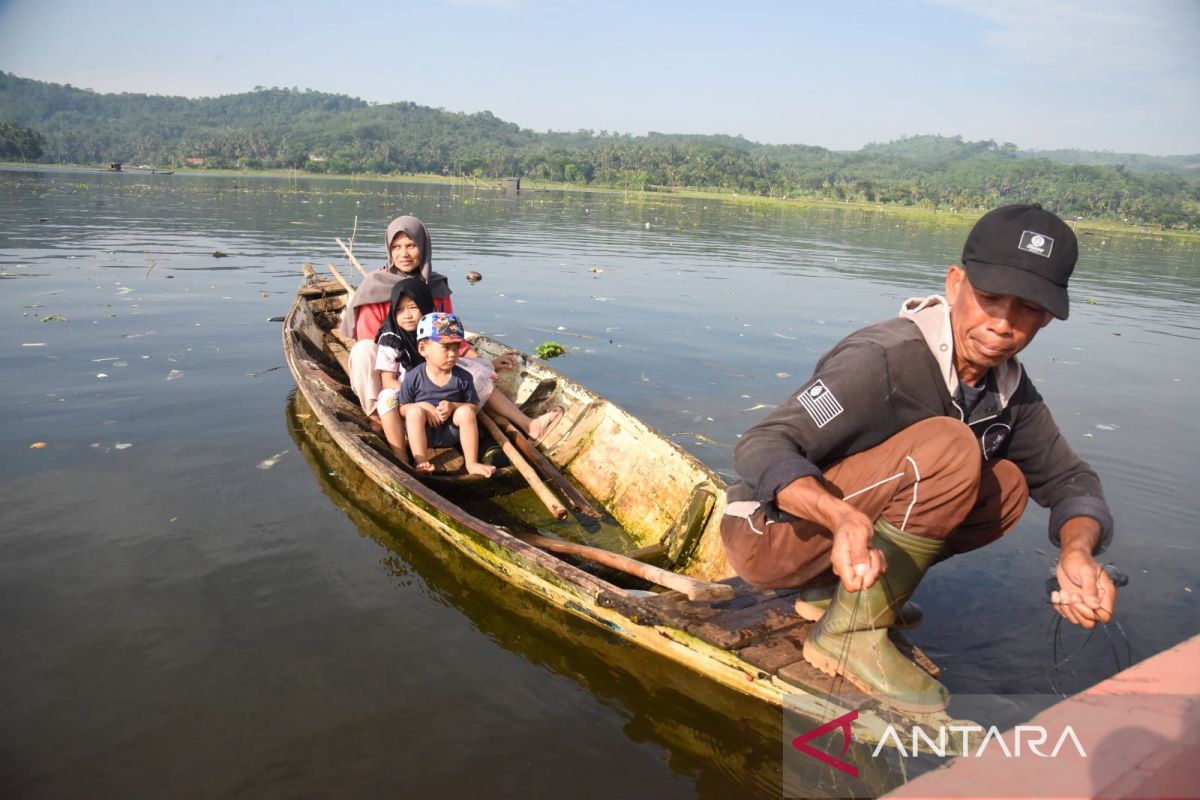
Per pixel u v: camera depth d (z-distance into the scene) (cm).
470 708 283
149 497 432
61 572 355
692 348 823
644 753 264
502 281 1199
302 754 257
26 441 498
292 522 415
